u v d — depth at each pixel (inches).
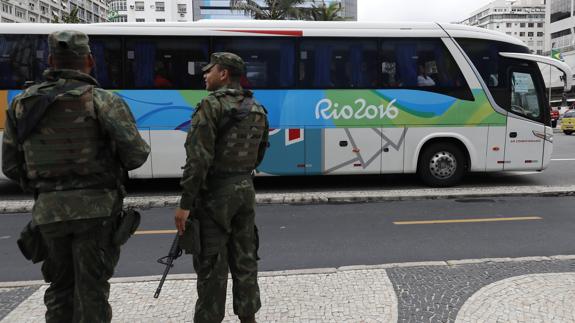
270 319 138.9
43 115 100.7
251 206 124.6
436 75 370.9
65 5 4146.2
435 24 371.9
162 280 120.7
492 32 376.2
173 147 356.5
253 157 124.2
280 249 223.5
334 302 150.3
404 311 144.1
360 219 281.9
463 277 171.6
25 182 109.7
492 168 377.1
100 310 109.7
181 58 354.3
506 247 221.0
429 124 371.2
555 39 3858.3
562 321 133.8
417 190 363.3
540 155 380.5
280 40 359.9
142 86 353.1
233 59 122.3
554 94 2559.1
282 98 361.4
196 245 116.2
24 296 160.6
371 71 366.6
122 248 229.3
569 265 183.6
